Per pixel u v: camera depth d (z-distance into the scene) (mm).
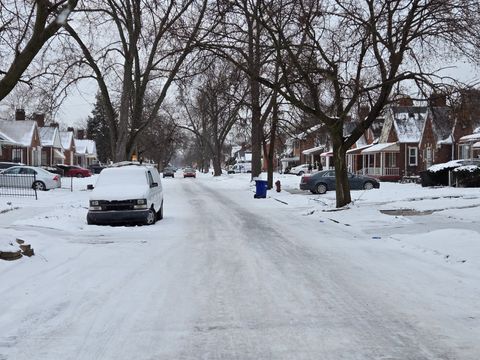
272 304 7113
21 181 32062
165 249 11734
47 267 9477
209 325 6207
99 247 11906
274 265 9852
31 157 59250
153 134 68250
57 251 10977
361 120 19938
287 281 8500
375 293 7699
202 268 9586
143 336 5820
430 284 8258
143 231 14844
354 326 6133
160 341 5652
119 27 29172
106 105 30688
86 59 28688
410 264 9883
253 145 39719
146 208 15961
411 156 49000
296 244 12453
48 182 32469
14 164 38906
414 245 11703
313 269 9469
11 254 9375
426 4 16828
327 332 5918
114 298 7445
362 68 18453
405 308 6898
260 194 29156
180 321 6367
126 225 16344
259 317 6516
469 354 5211
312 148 75750
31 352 5320
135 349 5418
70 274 8992
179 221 17578
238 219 18266
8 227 14039
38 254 10336
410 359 5078
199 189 39125
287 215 19672
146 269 9492
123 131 30438
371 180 32469
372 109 19078
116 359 5145
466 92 17062
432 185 33375
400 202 22297
